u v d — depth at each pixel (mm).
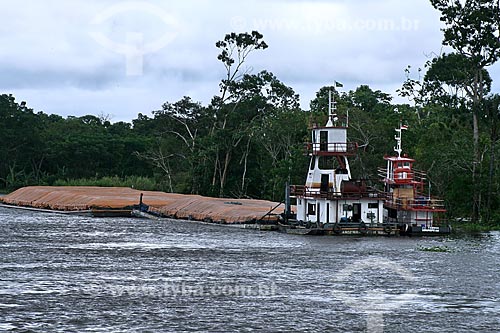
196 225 151625
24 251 106625
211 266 95000
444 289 81375
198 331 64438
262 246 115438
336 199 131375
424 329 65875
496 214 159750
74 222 155875
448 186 168625
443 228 134250
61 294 76562
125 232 136250
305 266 95500
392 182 136500
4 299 73688
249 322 67250
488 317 69875
